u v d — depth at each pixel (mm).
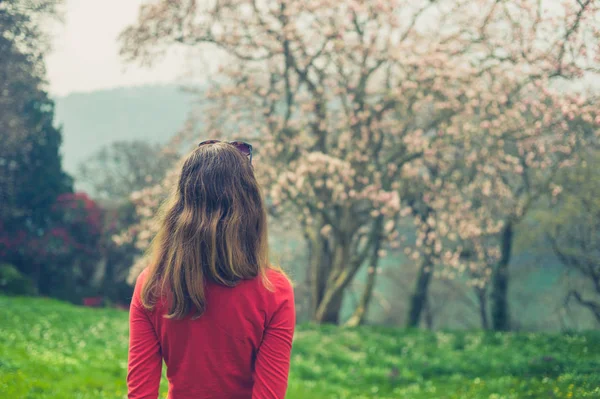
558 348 13281
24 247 33406
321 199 19188
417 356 14133
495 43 16125
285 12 18297
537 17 13289
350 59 19375
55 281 35125
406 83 17641
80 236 36469
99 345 13172
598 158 19188
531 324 37875
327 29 17703
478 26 16281
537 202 22531
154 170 42281
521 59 14672
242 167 1997
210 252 1846
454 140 18156
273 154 19516
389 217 19438
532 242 24969
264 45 18953
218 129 22234
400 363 13367
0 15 18594
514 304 39000
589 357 11695
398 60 17750
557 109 15016
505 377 10711
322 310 20984
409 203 22625
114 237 23219
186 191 1939
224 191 1913
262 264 1934
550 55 13516
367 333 17078
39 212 35312
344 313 47156
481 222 21844
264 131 20594
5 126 24234
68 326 15438
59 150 36594
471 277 25875
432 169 21422
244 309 1872
